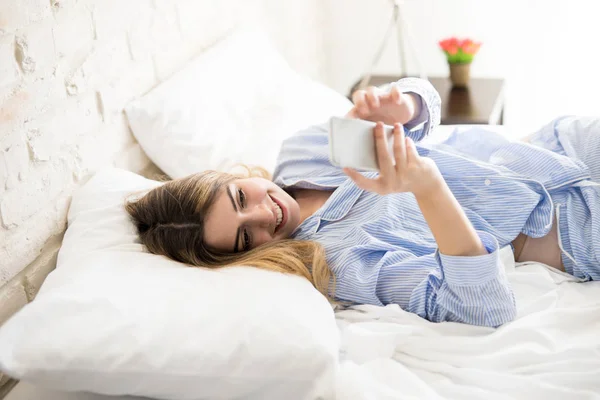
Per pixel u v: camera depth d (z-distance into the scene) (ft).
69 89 4.18
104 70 4.55
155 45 5.21
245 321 3.11
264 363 3.01
